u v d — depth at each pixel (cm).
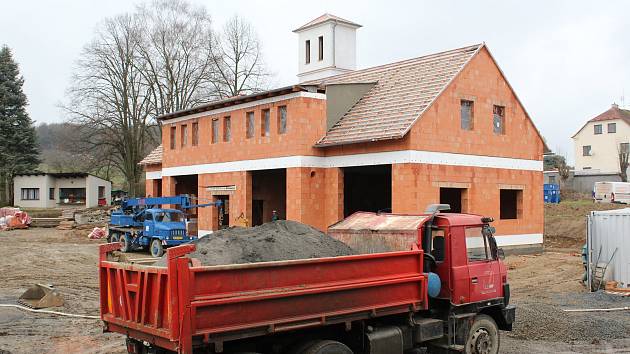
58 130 6738
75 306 1520
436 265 944
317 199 2472
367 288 805
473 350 970
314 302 744
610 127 7344
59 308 1485
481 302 979
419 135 2214
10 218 4259
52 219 4512
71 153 5428
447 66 2491
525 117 2722
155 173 3753
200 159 3061
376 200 3067
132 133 5188
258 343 747
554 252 2900
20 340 1172
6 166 5750
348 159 2402
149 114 5244
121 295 758
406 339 890
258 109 2661
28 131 5981
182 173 3219
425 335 902
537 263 2423
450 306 936
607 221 1872
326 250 868
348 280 786
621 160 6303
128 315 742
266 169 2611
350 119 2505
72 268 2277
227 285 668
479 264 979
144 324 703
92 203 5756
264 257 791
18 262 2403
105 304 802
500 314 1037
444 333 945
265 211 3034
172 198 2761
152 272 689
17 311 1441
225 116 2892
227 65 5388
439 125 2300
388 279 834
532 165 2744
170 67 5225
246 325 677
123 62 5122
